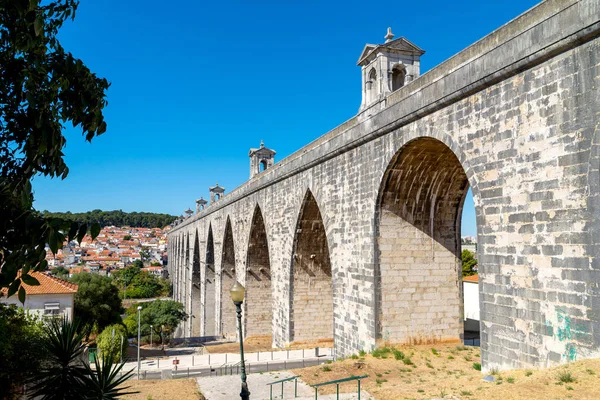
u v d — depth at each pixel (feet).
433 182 76.13
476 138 54.49
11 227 22.11
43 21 24.88
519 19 49.73
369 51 83.61
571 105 42.91
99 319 188.14
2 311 37.83
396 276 77.25
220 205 185.37
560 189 43.88
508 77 50.11
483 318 52.95
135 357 148.46
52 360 32.50
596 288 40.16
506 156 50.21
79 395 30.94
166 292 419.54
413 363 69.62
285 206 114.21
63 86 26.30
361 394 56.85
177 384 71.10
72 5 27.02
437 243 79.51
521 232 48.03
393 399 51.65
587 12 40.40
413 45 82.48
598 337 39.88
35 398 34.12
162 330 191.42
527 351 46.96
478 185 54.13
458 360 70.49
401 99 67.36
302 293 111.65
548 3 45.80
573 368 40.55
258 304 149.79
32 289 125.59
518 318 48.16
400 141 68.90
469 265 248.93
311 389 62.64
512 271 49.06
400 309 77.25
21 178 24.35
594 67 40.78
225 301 185.47
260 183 131.64
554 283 44.21
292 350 109.40
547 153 45.32
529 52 46.37
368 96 85.05
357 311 81.46
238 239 158.40
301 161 102.89
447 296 79.56
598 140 40.34
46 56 26.40
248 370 102.58
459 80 56.13
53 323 35.47
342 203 86.89
